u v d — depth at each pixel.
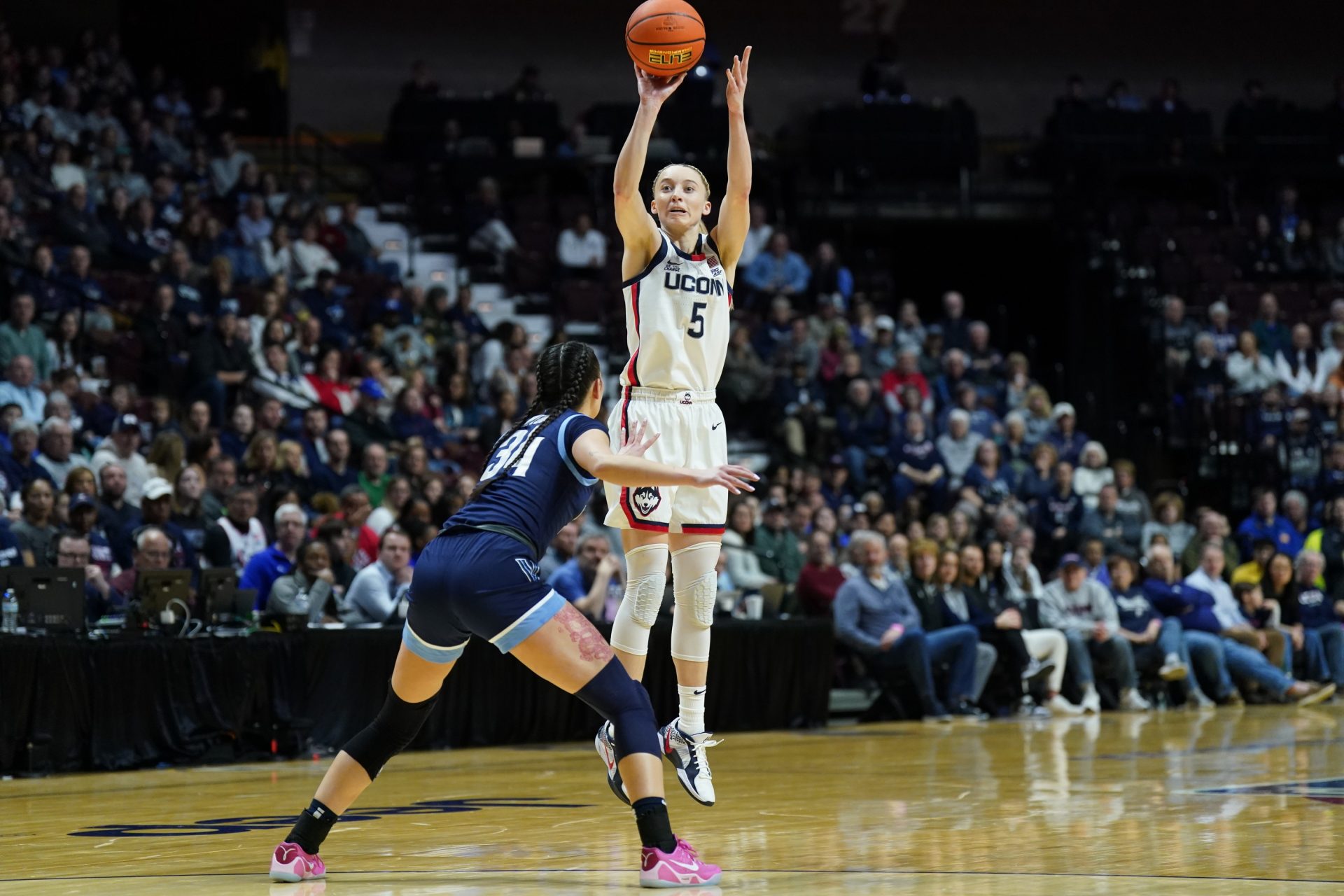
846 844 5.20
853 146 24.33
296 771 9.44
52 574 9.59
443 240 22.38
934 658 13.70
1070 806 6.32
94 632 9.84
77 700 9.39
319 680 10.65
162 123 20.84
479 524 4.52
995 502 17.53
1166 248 23.12
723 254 5.98
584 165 22.69
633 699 4.48
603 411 18.72
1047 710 14.26
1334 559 16.95
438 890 4.30
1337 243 23.38
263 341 16.39
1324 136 25.33
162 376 15.88
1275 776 7.56
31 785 8.59
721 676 12.32
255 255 18.86
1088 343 23.81
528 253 22.00
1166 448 20.98
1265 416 19.66
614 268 21.78
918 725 12.94
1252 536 17.38
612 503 5.89
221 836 5.80
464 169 22.62
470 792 7.50
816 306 21.66
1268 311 21.11
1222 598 15.70
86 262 16.47
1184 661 14.96
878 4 27.77
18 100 19.92
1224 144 25.14
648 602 5.77
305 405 16.30
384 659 10.89
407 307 19.25
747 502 14.91
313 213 19.95
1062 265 25.20
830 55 27.59
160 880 4.59
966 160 24.64
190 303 16.84
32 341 14.91
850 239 25.34
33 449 12.48
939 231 26.17
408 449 14.57
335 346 17.88
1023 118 28.17
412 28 26.44
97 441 14.06
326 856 5.10
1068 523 17.61
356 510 13.00
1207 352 20.61
